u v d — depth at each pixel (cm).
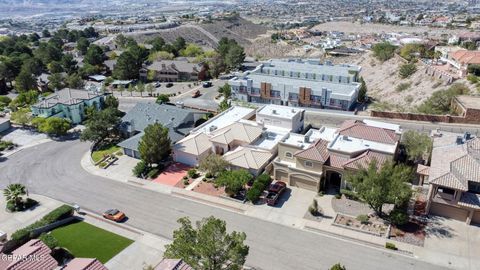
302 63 13788
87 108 9412
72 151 7925
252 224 5188
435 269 4234
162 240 4950
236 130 7156
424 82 12119
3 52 17675
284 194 5875
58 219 5291
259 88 11138
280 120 7531
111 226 5281
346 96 9875
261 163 6253
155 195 6053
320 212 5375
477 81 10194
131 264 4503
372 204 4981
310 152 5875
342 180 5744
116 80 14475
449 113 9169
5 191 5716
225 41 19275
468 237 4709
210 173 6369
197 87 13512
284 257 4541
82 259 4025
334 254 4553
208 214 5481
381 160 5584
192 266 3500
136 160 7319
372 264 4362
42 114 9350
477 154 5319
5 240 4862
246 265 4416
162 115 8525
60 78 12862
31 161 7469
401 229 4906
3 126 9200
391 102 11875
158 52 17188
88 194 6162
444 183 4797
